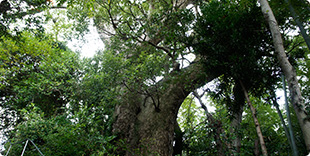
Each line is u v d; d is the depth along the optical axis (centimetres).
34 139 871
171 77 869
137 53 937
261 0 646
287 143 949
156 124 937
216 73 898
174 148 1090
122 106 1067
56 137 820
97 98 1075
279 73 779
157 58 866
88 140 802
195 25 875
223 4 827
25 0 759
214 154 906
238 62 756
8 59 1139
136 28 996
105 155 844
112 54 1024
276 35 572
